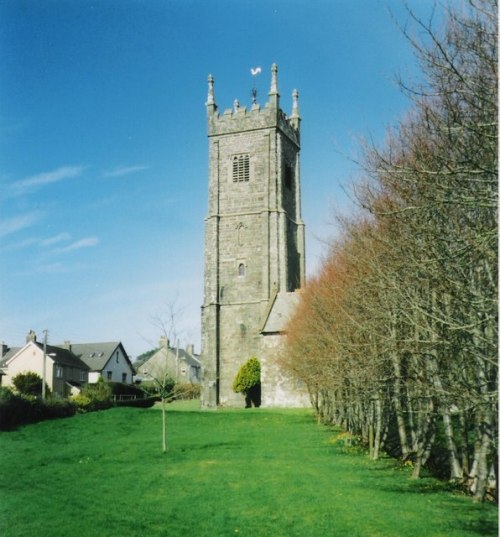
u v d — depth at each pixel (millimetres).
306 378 35469
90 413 43250
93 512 13883
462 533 11664
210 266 64000
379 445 24156
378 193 15000
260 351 58875
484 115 9750
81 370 79062
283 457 22656
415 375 17516
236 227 64312
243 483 17141
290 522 12719
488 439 14367
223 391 61188
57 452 25203
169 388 63125
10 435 31984
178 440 28859
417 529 12008
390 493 15531
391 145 14227
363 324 17562
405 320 14508
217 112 67125
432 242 11906
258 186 64562
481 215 11727
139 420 39281
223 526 12484
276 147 64938
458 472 16938
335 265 24078
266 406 55562
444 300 12500
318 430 33875
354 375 19547
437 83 10516
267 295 61594
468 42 10562
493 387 12930
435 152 11945
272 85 66000
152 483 17484
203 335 62875
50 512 13922
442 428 26031
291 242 67438
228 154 66000
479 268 12102
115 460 22500
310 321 30672
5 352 83625
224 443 27500
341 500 14695
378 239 14711
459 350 12852
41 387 61469
